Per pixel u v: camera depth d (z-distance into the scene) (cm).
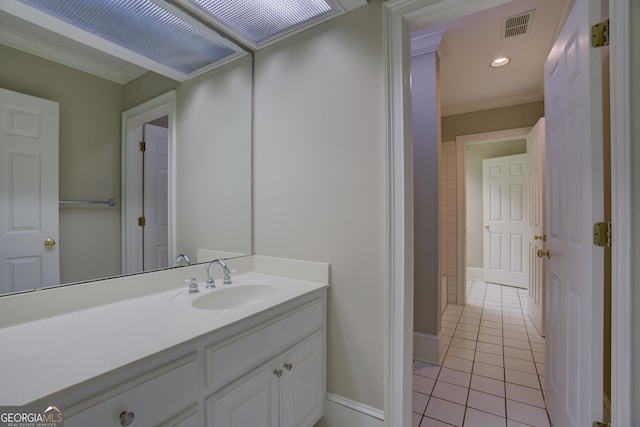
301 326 139
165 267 149
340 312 156
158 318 105
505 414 170
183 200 157
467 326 300
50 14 113
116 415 74
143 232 142
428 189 233
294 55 170
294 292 140
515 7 189
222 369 100
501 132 342
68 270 116
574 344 129
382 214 144
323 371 155
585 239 117
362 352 150
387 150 140
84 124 123
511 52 242
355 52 150
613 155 103
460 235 367
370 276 147
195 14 149
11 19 103
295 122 169
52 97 113
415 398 186
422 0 132
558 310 150
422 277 235
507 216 456
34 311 103
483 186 481
